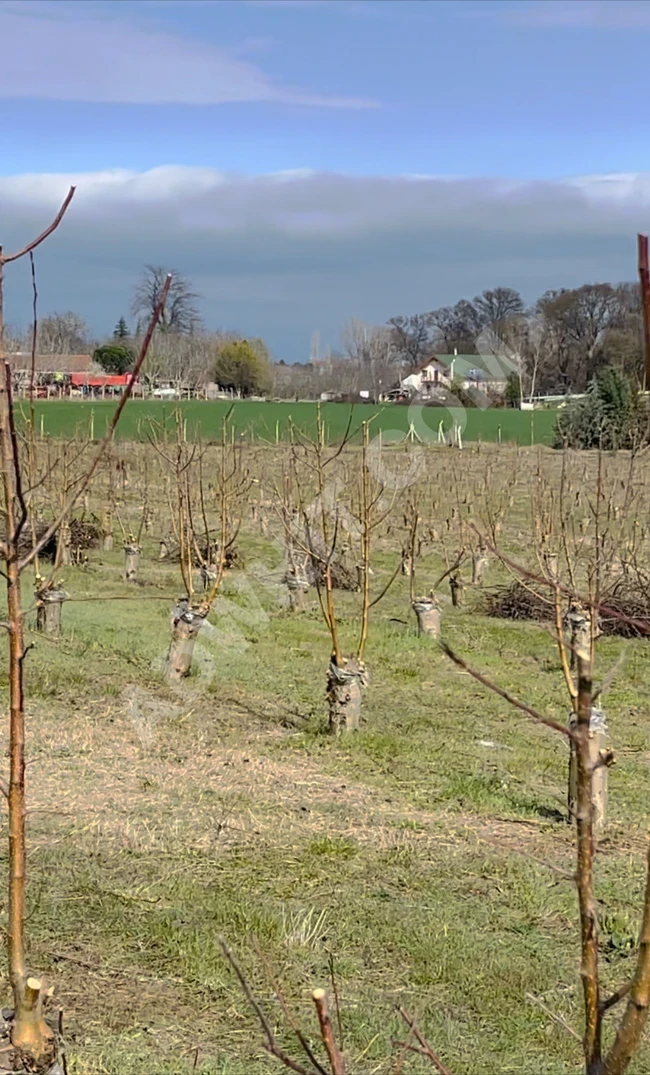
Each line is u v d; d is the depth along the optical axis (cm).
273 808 698
